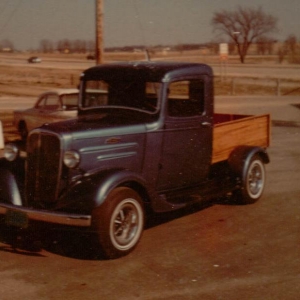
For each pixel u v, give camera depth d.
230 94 39.91
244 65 84.25
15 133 16.64
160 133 6.91
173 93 7.03
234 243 6.61
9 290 5.16
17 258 6.10
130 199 6.15
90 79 7.40
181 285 5.29
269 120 9.22
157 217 7.81
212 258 6.07
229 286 5.25
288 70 70.19
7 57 125.94
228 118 10.02
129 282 5.38
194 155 7.49
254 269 5.72
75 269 5.75
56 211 5.94
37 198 6.31
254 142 8.91
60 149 6.04
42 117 13.74
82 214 5.82
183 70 7.15
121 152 6.51
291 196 9.03
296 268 5.75
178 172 7.32
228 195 8.59
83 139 6.17
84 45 55.47
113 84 7.19
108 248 5.95
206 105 7.56
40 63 88.38
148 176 6.89
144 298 4.98
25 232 7.05
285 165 11.77
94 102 7.37
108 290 5.17
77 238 6.77
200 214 7.98
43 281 5.40
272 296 5.02
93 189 5.90
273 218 7.75
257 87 45.38
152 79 6.92
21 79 50.22
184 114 7.23
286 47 116.75
